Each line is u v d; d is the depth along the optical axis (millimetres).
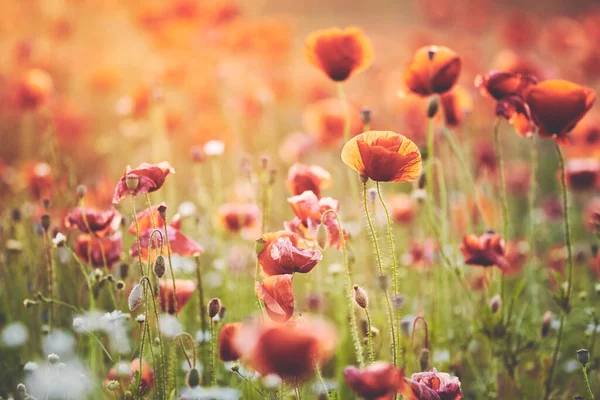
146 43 8078
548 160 6934
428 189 3146
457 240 4023
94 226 2574
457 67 2889
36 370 2619
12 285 3422
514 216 5512
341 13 16203
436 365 2949
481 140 5469
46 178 3932
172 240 2439
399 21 15562
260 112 5883
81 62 7941
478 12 10328
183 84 6352
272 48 6918
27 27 7926
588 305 3471
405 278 3936
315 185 2639
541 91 2537
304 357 1476
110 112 7445
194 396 2191
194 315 3426
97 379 2732
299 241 2197
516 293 2848
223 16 6789
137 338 2941
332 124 4699
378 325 3096
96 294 2811
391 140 2057
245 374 2469
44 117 5723
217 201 3812
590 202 4828
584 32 8414
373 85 7367
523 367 3268
